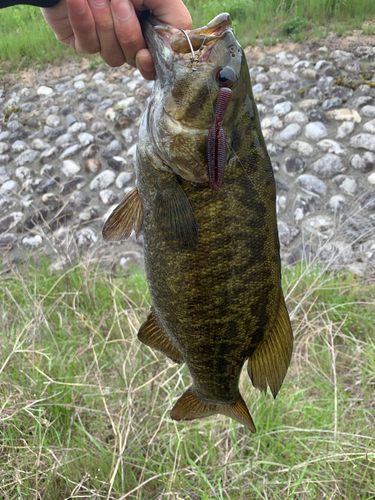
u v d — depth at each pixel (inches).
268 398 33.4
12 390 35.5
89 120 73.3
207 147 16.0
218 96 15.6
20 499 27.1
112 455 30.9
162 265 18.7
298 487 28.5
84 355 39.6
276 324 19.7
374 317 39.4
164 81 17.5
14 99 84.0
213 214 17.2
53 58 90.0
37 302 42.6
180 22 19.4
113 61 19.9
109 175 65.6
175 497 28.2
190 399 22.2
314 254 50.6
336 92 62.6
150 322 21.8
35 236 62.4
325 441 28.8
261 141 17.8
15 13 105.2
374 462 28.8
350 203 53.4
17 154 73.8
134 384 35.2
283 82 67.1
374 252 47.9
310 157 58.3
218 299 18.0
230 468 30.0
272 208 18.0
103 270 54.0
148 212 18.8
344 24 73.3
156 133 17.7
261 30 77.6
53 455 29.1
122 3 17.9
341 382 35.4
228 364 19.8
